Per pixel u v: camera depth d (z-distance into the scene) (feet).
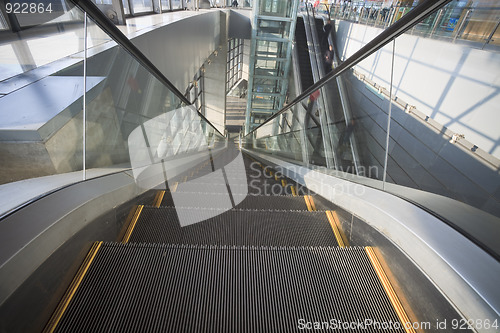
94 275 4.03
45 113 6.00
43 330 3.28
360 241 5.50
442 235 3.75
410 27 5.33
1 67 8.16
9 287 2.80
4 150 5.54
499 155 8.21
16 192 4.41
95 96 7.30
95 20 5.95
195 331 3.41
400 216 4.43
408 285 3.81
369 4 26.45
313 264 4.42
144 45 13.55
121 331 3.36
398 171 8.30
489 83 9.27
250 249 4.61
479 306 2.78
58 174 5.79
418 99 12.96
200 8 35.17
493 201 7.16
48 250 3.50
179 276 4.09
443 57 11.66
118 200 6.06
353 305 3.83
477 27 11.03
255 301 3.80
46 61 8.53
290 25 34.76
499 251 3.31
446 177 8.45
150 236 6.09
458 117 10.33
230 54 51.11
